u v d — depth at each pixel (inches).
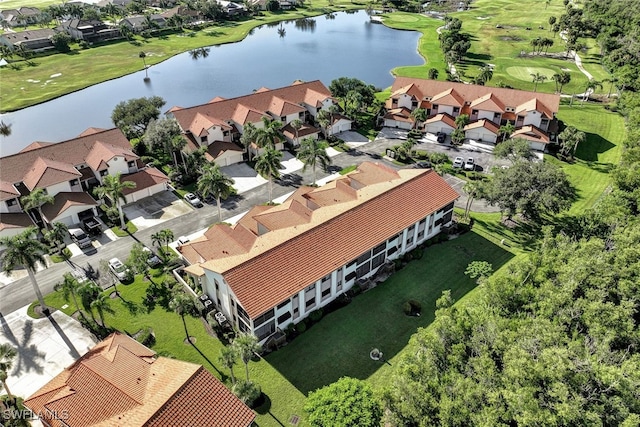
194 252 2260.1
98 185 3073.3
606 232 2395.4
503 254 2509.8
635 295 1862.7
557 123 4003.4
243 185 3193.9
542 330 1582.2
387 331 2018.9
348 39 7628.0
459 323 1675.7
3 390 1729.8
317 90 4153.5
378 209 2373.3
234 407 1425.9
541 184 2571.4
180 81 5674.2
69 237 2637.8
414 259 2471.7
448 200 2578.7
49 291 2228.1
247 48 7145.7
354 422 1365.7
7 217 2605.8
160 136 3304.6
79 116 4653.1
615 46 5944.9
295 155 3609.7
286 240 2078.0
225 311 2062.0
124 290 2241.6
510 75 5442.9
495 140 3801.7
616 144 3796.8
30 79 5487.2
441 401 1403.8
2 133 4279.0
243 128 3425.2
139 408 1386.6
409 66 6058.1
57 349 1908.2
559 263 2057.1
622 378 1373.0
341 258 2113.7
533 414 1272.1
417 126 4035.4
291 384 1761.8
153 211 2888.8
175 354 1886.1
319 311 2079.2
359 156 3577.8
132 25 7406.5
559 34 7396.7
